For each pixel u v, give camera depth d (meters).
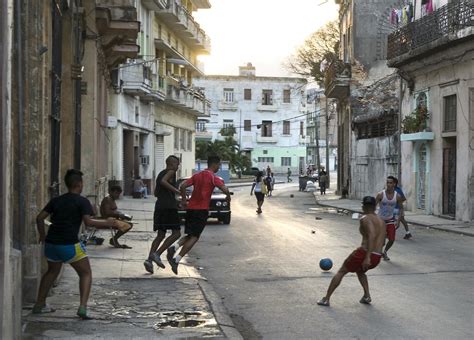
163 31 41.34
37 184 7.97
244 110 86.56
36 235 7.95
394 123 30.06
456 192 22.25
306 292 9.53
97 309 7.99
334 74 37.06
